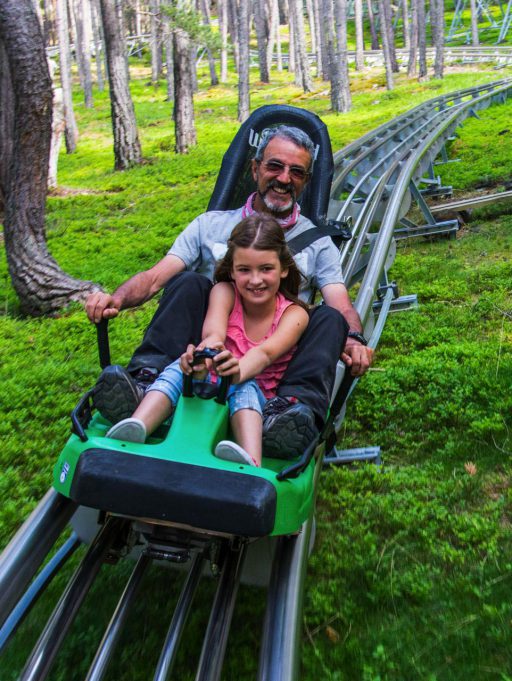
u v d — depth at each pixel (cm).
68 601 241
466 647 296
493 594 325
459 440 465
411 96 2984
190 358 250
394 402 518
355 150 1148
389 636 305
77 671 286
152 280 348
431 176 1252
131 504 226
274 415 262
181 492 224
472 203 1023
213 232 371
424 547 364
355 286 822
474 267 848
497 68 3806
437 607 321
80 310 784
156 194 1513
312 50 5303
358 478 432
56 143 1686
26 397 550
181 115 2122
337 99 2772
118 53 1905
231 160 438
